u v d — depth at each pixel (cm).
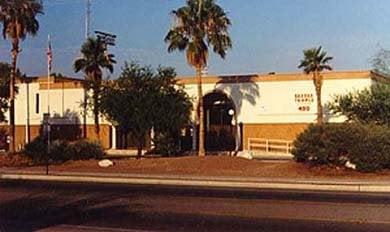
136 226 1466
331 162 3077
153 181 2902
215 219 1574
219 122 6247
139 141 4378
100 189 2477
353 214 1653
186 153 5466
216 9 4712
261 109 6075
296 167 3131
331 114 5731
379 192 2406
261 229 1412
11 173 3312
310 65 5797
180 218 1597
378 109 4250
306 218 1580
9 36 4994
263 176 2980
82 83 6669
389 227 1418
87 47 6184
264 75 6072
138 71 4325
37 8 5038
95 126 5928
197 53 4728
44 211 1762
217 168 3341
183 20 4731
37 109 6931
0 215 1686
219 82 6209
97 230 1402
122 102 4231
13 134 5122
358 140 3006
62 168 3544
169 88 4369
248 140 6122
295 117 5944
